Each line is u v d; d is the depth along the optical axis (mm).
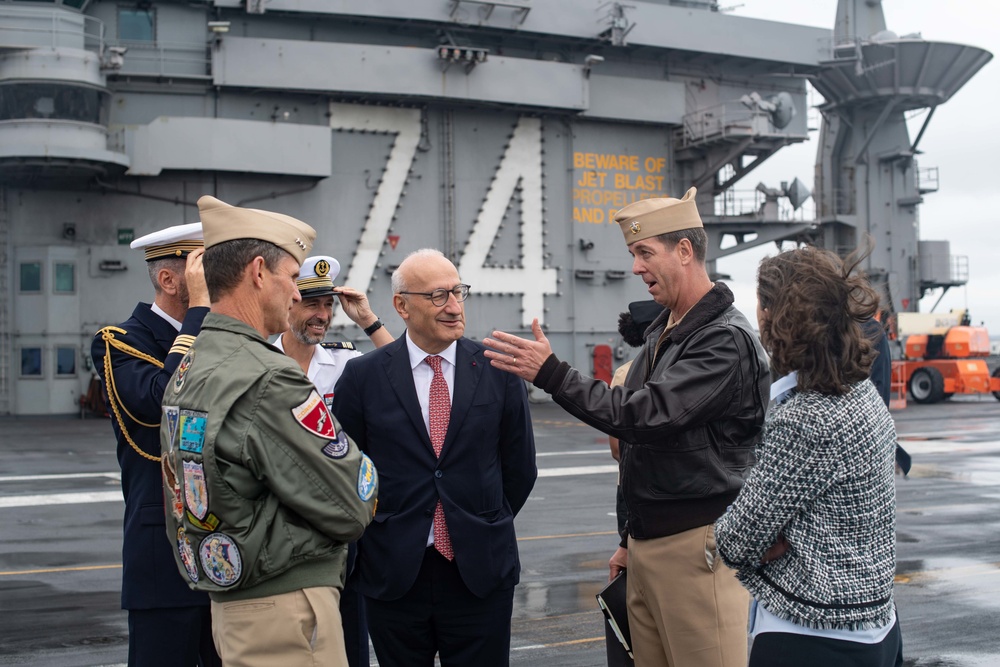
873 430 3109
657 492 4113
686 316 4180
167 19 26688
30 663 6250
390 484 4391
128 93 26203
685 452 4051
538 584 8570
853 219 38375
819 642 3098
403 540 4293
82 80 24500
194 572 3307
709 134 31594
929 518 12008
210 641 4371
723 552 3191
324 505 3221
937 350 35531
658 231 4258
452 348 4543
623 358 31812
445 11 28328
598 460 17516
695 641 4062
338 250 28094
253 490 3184
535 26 29734
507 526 4461
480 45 30125
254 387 3203
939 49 36438
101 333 4246
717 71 34000
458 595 4348
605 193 31906
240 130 26031
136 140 25422
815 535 3104
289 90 27031
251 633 3221
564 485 14586
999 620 7461
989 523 11680
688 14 32094
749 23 33062
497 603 4410
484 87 28766
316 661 3244
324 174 26812
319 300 5391
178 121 25609
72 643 6691
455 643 4379
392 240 28688
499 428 4539
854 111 38812
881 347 7258
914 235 39469
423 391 4484
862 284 3184
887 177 39188
